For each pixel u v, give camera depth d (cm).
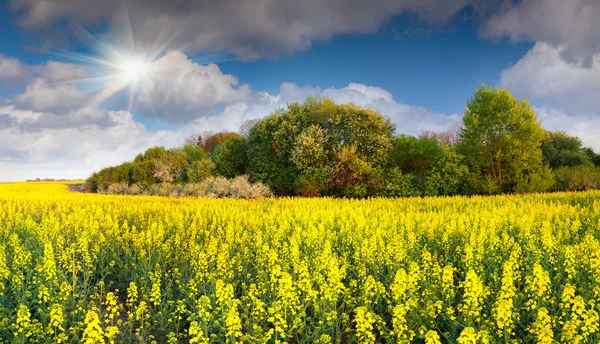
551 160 4800
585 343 581
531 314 707
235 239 1196
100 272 1066
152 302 888
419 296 759
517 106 3669
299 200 2527
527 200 2309
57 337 626
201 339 588
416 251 1112
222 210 1861
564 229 1275
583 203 2186
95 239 1235
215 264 1030
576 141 5041
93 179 5128
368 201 2478
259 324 748
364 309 580
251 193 3130
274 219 1600
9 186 5722
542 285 693
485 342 511
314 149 3428
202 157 5009
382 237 1184
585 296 747
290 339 711
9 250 1167
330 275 738
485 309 770
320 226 1257
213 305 812
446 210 1838
